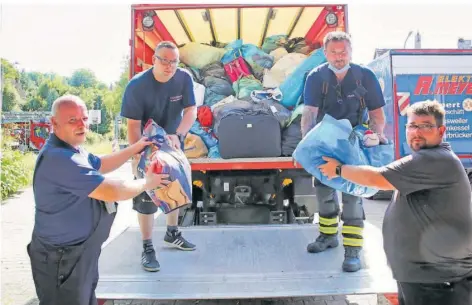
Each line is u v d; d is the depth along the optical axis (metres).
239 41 6.52
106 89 51.59
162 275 3.38
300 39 6.62
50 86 51.31
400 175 2.37
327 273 3.37
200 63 6.47
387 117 8.36
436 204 2.34
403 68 8.12
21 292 4.93
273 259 3.74
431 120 2.41
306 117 3.80
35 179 2.47
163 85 3.76
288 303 4.31
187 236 4.48
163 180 2.88
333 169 2.81
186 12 5.84
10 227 8.09
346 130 2.98
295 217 5.94
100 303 3.09
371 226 4.89
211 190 6.07
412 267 2.44
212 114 6.21
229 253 3.91
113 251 4.07
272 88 6.27
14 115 25.81
